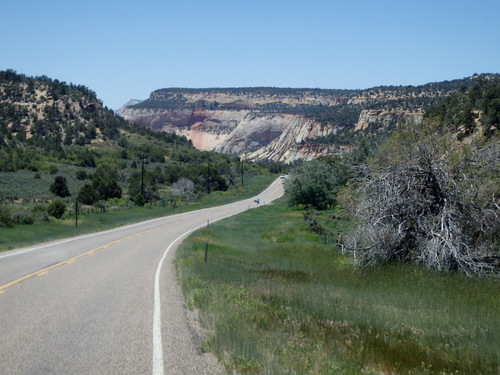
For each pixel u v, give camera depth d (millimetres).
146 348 6750
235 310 9234
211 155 149500
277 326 8508
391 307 11125
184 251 21125
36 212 42375
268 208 59562
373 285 14406
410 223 17672
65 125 143500
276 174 128750
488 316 10531
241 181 109812
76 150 122875
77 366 5941
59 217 41281
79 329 7621
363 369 6758
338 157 60469
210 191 92500
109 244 23328
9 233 27641
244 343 6863
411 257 17344
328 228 33312
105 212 49438
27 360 6074
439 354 7785
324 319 9516
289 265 19062
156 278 13406
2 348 6492
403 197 17531
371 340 8219
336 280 15445
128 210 53625
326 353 7223
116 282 12391
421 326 9445
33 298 9836
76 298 10039
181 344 6992
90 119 156125
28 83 161125
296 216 44562
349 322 9438
